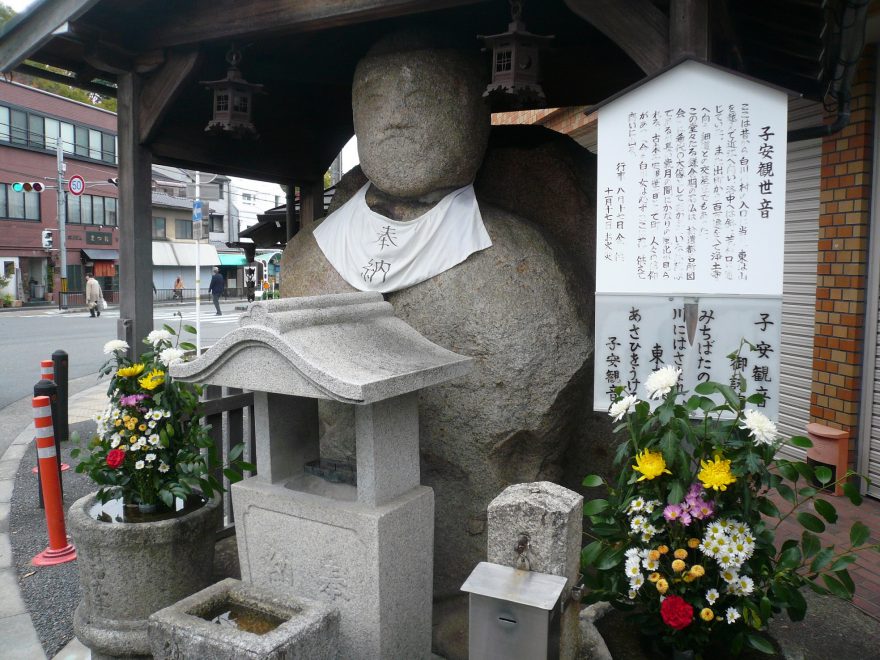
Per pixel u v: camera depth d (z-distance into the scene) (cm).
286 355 257
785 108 268
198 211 891
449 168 378
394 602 280
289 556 295
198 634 239
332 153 668
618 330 300
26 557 449
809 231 568
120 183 483
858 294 517
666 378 260
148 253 493
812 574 295
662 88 286
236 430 444
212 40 420
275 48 481
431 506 303
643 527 253
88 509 344
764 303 278
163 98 457
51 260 3022
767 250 276
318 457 336
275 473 311
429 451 362
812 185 563
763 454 251
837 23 322
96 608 322
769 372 279
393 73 371
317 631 246
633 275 296
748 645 261
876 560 427
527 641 222
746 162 276
